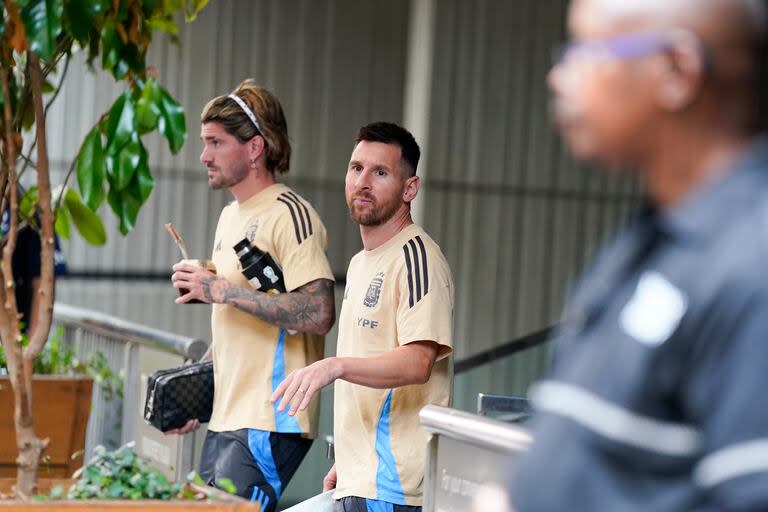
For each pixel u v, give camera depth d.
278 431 7.22
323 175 22.67
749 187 2.29
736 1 2.33
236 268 7.40
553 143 24.78
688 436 2.25
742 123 2.37
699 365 2.22
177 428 7.44
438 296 6.20
